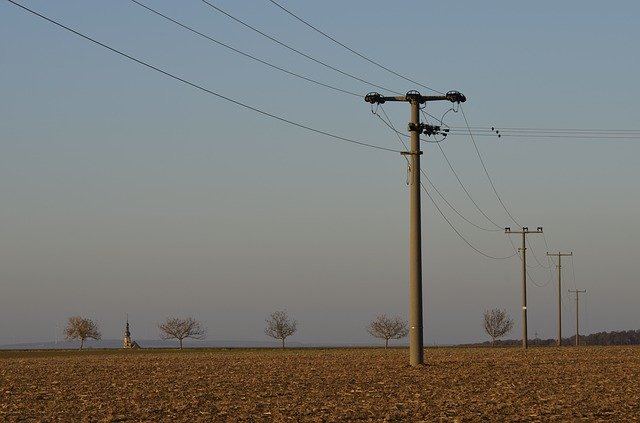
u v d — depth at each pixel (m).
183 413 29.52
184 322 166.12
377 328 152.12
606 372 47.50
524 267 88.75
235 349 118.75
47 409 31.27
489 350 85.12
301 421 26.97
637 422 26.56
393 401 32.53
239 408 30.77
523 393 35.38
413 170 47.88
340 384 40.62
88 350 122.12
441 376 44.50
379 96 47.62
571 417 27.61
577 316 139.00
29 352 110.62
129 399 34.72
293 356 74.81
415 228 48.22
